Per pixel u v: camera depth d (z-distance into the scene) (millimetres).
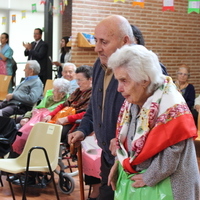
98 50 2098
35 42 7711
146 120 1619
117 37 2047
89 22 6910
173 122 1565
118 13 7254
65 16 9844
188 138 1578
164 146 1565
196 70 8727
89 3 6867
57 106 4230
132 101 1662
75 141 2396
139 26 7629
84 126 2457
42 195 3711
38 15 10500
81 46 6734
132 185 1688
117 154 1766
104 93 2178
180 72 5562
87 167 3168
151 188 1634
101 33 2062
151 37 7852
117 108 2096
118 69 1619
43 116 4230
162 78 1650
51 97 4496
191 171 1594
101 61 2135
